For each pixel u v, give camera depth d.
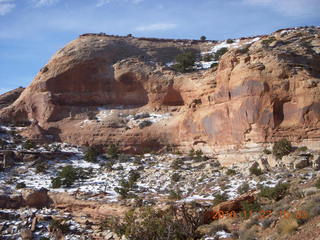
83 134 60.19
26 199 39.31
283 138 44.16
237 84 48.62
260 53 48.75
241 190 34.84
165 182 44.06
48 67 67.44
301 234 19.56
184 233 26.08
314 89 43.88
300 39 54.91
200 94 55.94
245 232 23.44
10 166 50.66
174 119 58.75
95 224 35.03
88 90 65.44
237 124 47.88
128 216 29.56
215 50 77.75
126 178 46.41
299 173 36.28
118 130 59.66
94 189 41.97
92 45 69.25
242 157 46.47
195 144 53.94
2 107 74.69
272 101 45.59
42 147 58.00
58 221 34.50
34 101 65.44
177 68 66.56
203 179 42.69
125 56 69.44
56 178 43.50
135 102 64.38
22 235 32.94
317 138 42.34
